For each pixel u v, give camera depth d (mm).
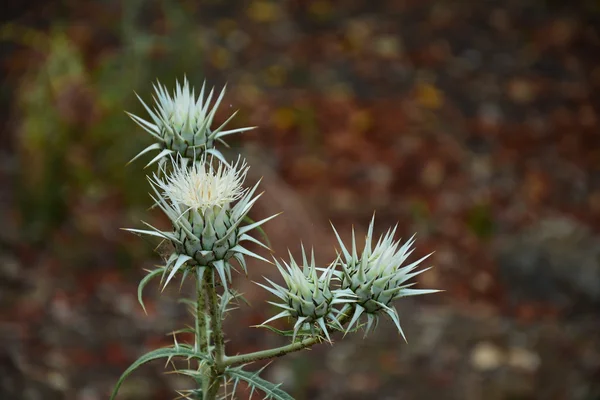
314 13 13227
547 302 8773
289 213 8695
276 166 10141
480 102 11820
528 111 11781
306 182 10031
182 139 3482
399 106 11492
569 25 13547
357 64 12227
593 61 12883
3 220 9039
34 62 11039
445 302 8695
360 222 9570
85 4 12320
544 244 9195
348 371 7680
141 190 8820
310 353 7848
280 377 7461
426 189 10234
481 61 12617
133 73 9242
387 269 3203
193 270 3137
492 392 7594
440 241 9484
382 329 8125
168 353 3121
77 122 9070
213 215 3102
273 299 7926
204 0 13141
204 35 12258
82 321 7914
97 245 8688
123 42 10828
